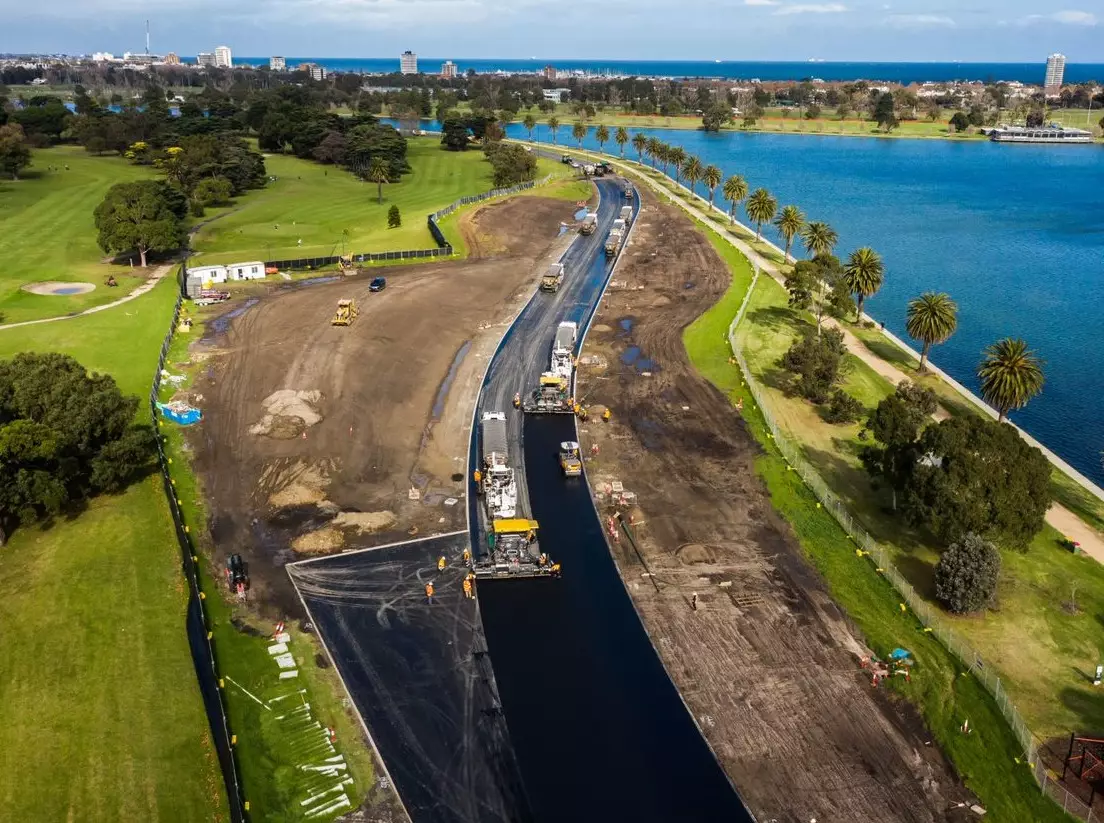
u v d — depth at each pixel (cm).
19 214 16788
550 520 6906
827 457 8062
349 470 7619
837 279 11712
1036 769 4528
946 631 5531
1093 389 10450
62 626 5509
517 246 15688
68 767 4450
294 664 5250
